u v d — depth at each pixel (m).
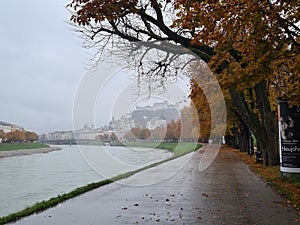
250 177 17.41
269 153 21.64
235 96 21.00
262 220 8.23
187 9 10.47
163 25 16.36
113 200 11.27
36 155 68.00
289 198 10.96
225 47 10.82
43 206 10.08
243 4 9.48
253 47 10.38
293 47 10.55
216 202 10.66
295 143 14.25
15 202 16.41
